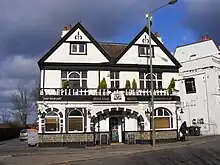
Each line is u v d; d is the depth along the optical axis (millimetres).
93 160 16953
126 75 28031
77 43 27609
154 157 16984
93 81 27188
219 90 36531
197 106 37188
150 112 26734
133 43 28812
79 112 25562
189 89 38188
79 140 25016
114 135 26438
